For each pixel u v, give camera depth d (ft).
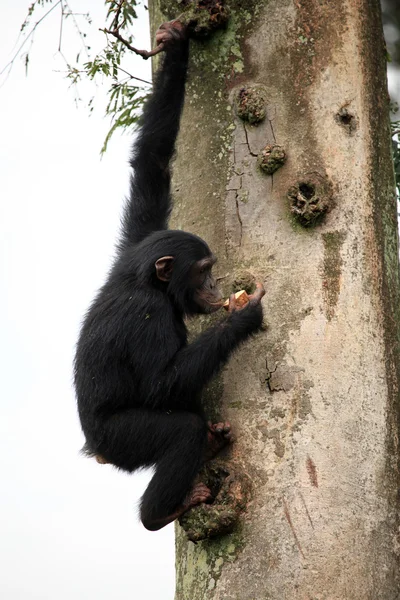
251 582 32.37
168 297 39.09
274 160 36.60
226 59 38.73
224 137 38.09
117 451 37.55
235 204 37.27
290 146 36.99
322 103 37.37
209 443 35.12
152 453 36.45
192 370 35.68
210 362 35.35
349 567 32.53
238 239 36.99
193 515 33.37
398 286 37.86
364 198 36.94
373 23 39.81
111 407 38.04
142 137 43.14
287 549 32.53
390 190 38.78
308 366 34.55
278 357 34.81
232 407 34.91
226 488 33.35
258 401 34.50
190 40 39.68
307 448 33.60
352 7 38.86
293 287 35.53
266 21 38.37
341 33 38.34
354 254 36.06
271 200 36.68
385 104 39.68
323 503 32.99
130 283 39.52
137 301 38.58
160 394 36.86
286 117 37.32
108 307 39.27
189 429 35.45
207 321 38.34
